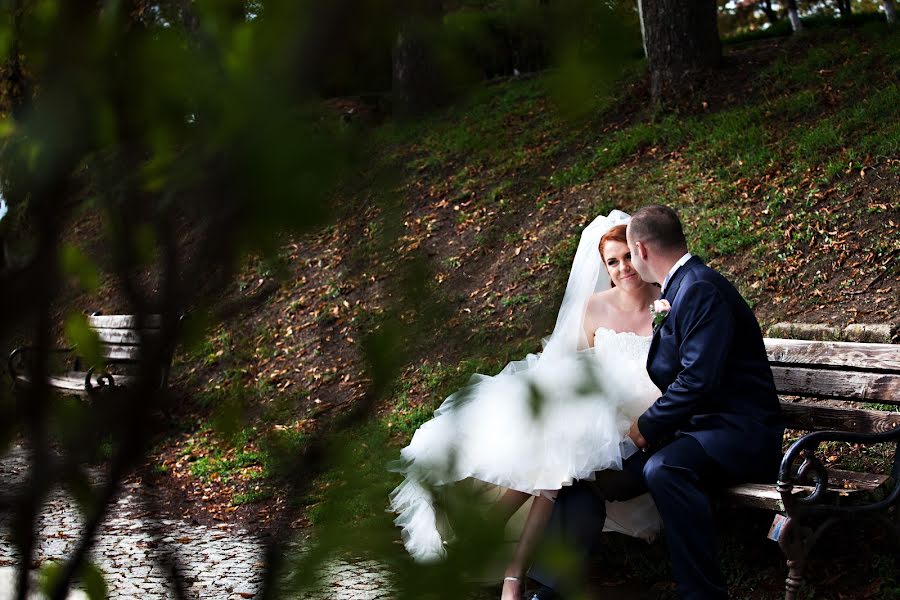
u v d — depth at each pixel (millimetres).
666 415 3363
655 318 3627
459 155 11203
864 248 6793
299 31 404
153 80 444
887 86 9195
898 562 3607
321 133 438
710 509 3236
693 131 9844
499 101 12047
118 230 472
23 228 476
